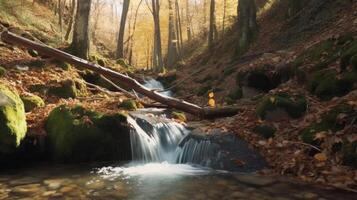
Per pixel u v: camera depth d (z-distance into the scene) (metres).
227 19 28.88
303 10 15.92
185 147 7.20
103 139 6.96
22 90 8.83
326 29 12.24
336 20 12.48
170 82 18.34
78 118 7.09
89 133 6.86
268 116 7.21
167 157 7.33
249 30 17.52
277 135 6.66
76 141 6.76
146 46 48.25
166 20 42.62
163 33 43.50
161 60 28.03
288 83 8.88
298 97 7.52
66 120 6.98
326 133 5.92
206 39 34.97
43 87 9.39
